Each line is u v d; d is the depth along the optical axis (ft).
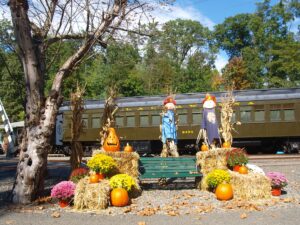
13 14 32.53
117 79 139.95
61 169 58.70
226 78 165.58
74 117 40.24
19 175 31.94
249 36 204.33
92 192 28.60
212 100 41.22
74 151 39.81
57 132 93.76
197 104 83.66
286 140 81.97
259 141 82.79
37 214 27.50
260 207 28.76
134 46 37.91
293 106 80.38
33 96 32.60
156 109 85.71
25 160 31.94
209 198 32.22
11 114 146.10
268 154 83.56
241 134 81.92
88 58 35.50
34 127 32.27
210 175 32.91
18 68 50.11
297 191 35.47
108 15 33.55
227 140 39.65
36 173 31.81
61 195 29.35
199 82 190.60
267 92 82.17
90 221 25.05
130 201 30.73
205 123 40.52
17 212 28.30
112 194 29.37
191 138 83.35
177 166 36.96
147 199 32.24
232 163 35.06
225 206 29.09
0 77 119.44
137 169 35.04
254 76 173.47
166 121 42.06
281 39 178.60
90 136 88.99
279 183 33.22
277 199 31.58
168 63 183.01
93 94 134.62
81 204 28.68
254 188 31.91
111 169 33.35
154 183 40.91
